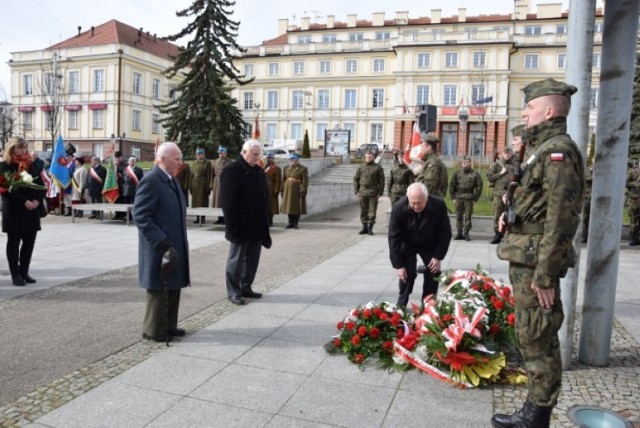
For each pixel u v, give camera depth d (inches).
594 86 1621.6
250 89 2418.8
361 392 156.9
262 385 160.7
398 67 2127.2
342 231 556.7
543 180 120.8
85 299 256.7
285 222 626.5
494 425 136.4
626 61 167.9
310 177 1141.1
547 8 2298.2
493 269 352.8
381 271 338.0
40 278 300.4
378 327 185.6
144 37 2240.4
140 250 197.6
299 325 220.1
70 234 491.8
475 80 2039.9
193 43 975.0
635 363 181.8
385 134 2246.6
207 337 203.8
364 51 2247.8
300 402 149.7
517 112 2085.4
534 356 126.9
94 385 158.6
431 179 439.2
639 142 860.0
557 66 2043.6
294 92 2364.7
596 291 176.4
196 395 153.1
